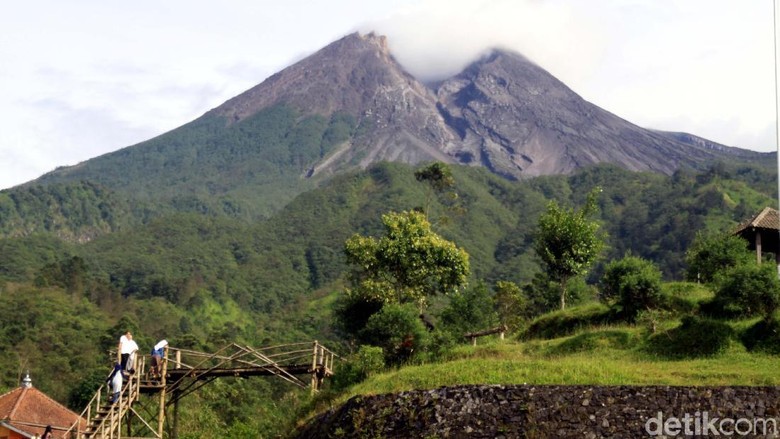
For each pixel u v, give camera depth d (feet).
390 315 127.03
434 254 157.38
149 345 297.74
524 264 529.45
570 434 87.40
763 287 111.24
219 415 173.78
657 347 114.42
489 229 617.21
